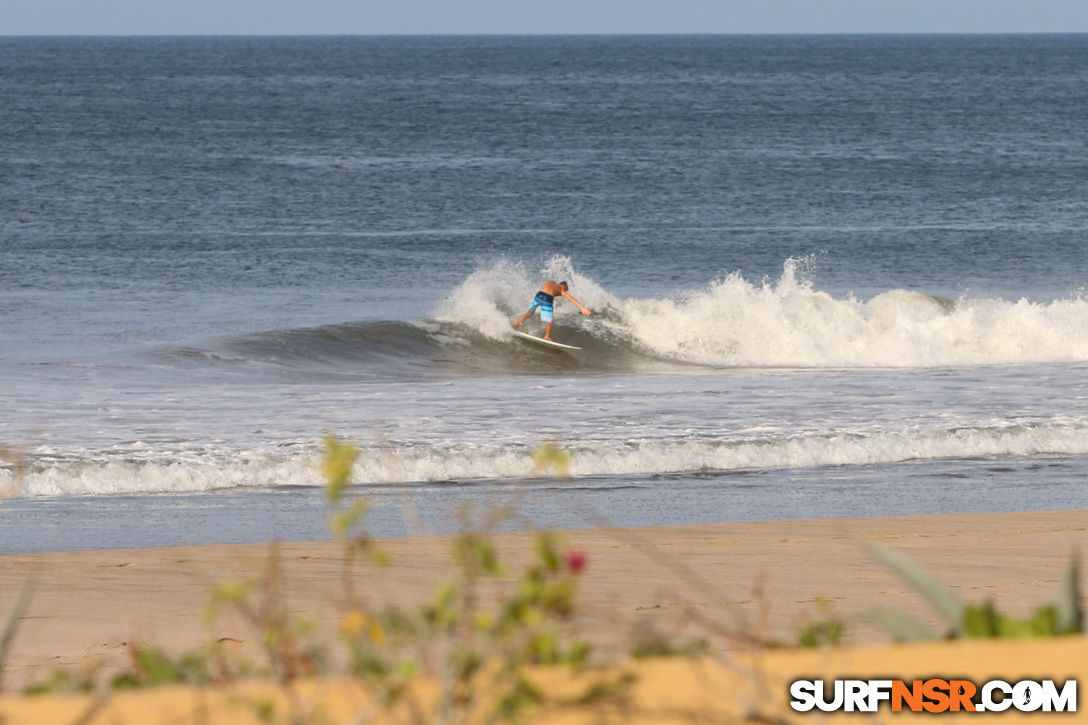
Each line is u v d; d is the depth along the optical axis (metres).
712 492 42.66
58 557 31.77
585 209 149.00
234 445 46.81
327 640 19.56
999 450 50.03
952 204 158.62
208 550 32.88
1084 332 79.25
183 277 98.88
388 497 40.91
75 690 11.73
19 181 162.88
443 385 63.78
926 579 11.65
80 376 60.78
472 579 9.86
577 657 10.88
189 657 11.63
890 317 83.88
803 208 153.50
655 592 26.20
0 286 92.12
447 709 8.95
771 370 73.69
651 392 61.59
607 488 43.03
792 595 26.00
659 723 9.09
